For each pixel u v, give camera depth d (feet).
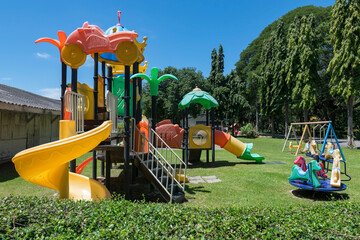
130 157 20.65
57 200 12.16
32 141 50.08
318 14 118.21
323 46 98.89
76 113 18.13
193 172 34.24
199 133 41.29
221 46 134.82
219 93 121.49
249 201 20.86
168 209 11.14
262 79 107.24
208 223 9.39
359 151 58.29
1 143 40.04
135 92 24.79
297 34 87.20
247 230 8.84
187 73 124.36
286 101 98.12
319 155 38.19
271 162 43.96
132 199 21.99
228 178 30.07
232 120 128.57
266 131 174.81
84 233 8.61
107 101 18.97
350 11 62.08
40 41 19.97
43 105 50.80
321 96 104.68
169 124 47.26
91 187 19.34
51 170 16.33
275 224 9.64
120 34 19.86
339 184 22.06
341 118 132.87
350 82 63.10
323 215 10.71
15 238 8.18
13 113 43.52
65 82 20.22
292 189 25.04
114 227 9.09
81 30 19.89
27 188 24.59
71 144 14.55
